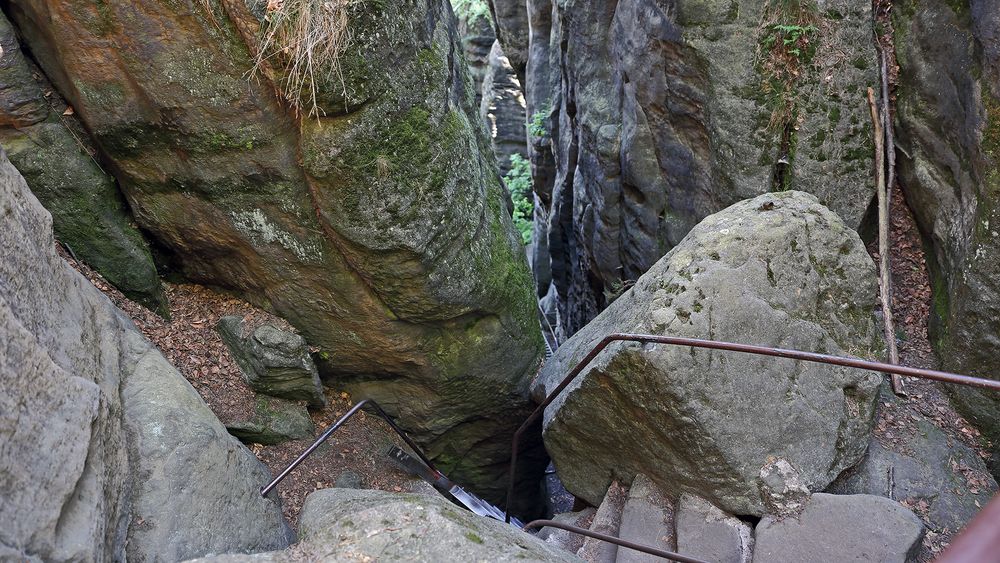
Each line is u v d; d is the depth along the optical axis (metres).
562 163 9.64
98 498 2.98
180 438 3.94
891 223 5.97
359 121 4.54
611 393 4.50
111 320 4.19
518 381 6.46
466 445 6.82
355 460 5.80
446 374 6.02
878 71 5.86
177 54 4.33
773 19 5.71
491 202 6.24
